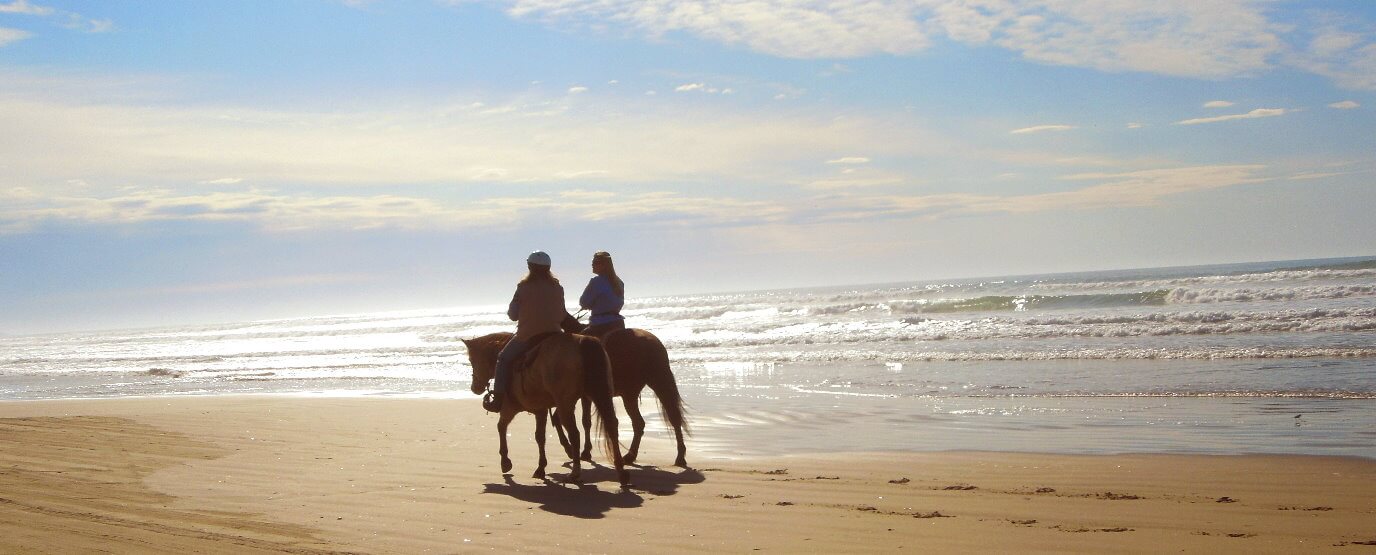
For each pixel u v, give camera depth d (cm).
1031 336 2719
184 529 701
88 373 3362
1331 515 704
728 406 1588
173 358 4203
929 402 1548
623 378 1041
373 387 2353
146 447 1198
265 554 624
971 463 986
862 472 951
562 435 1030
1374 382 1498
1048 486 852
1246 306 3341
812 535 668
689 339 3412
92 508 785
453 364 3036
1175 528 672
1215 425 1199
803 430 1294
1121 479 876
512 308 956
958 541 642
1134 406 1405
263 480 937
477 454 1121
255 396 2067
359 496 845
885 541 646
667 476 955
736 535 672
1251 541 627
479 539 672
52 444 1230
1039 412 1383
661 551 632
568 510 775
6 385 2972
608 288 1084
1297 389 1477
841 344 2908
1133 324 2659
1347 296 3434
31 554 609
